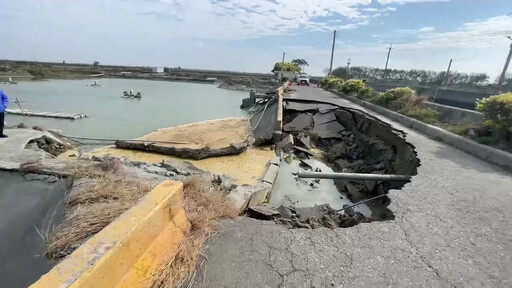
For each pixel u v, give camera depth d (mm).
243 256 2566
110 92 33750
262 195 5863
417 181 4750
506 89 20828
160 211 2334
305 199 6965
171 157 9461
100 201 3414
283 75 51312
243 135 13133
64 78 59312
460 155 6410
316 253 2672
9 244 2799
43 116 15906
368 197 7160
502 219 3451
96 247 1756
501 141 6234
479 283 2355
